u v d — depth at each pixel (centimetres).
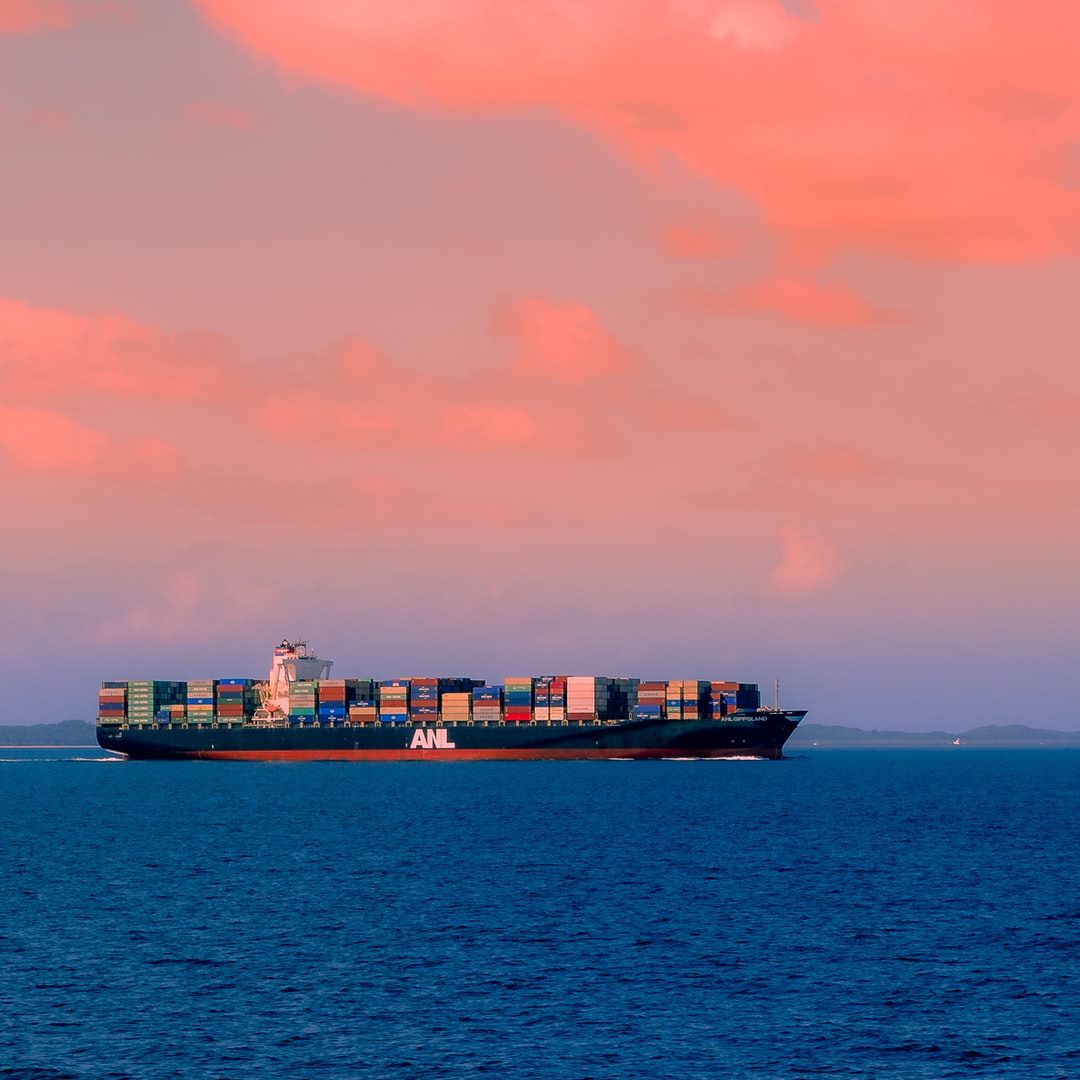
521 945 12612
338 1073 8850
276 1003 10506
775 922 13825
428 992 10850
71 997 10706
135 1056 9188
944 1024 9956
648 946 12556
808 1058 9156
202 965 11800
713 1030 9788
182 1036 9650
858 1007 10400
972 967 11719
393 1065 9019
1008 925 13675
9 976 11406
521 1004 10481
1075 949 12456
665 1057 9175
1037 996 10731
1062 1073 8850
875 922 13825
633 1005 10456
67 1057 9169
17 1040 9538
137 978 11331
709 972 11512
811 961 11938
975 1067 8975
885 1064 9031
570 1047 9381
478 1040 9556
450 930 13362
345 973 11488
